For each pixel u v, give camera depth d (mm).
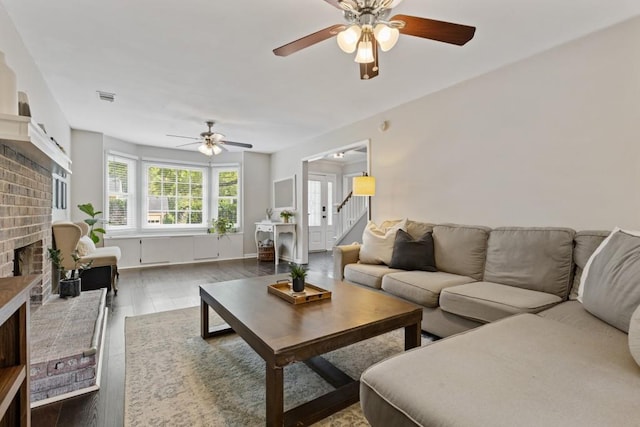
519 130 2773
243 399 1695
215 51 2588
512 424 826
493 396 940
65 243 3498
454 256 2867
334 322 1663
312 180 7867
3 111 1769
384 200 4094
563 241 2221
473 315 2092
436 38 1858
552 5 2027
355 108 4000
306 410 1526
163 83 3211
